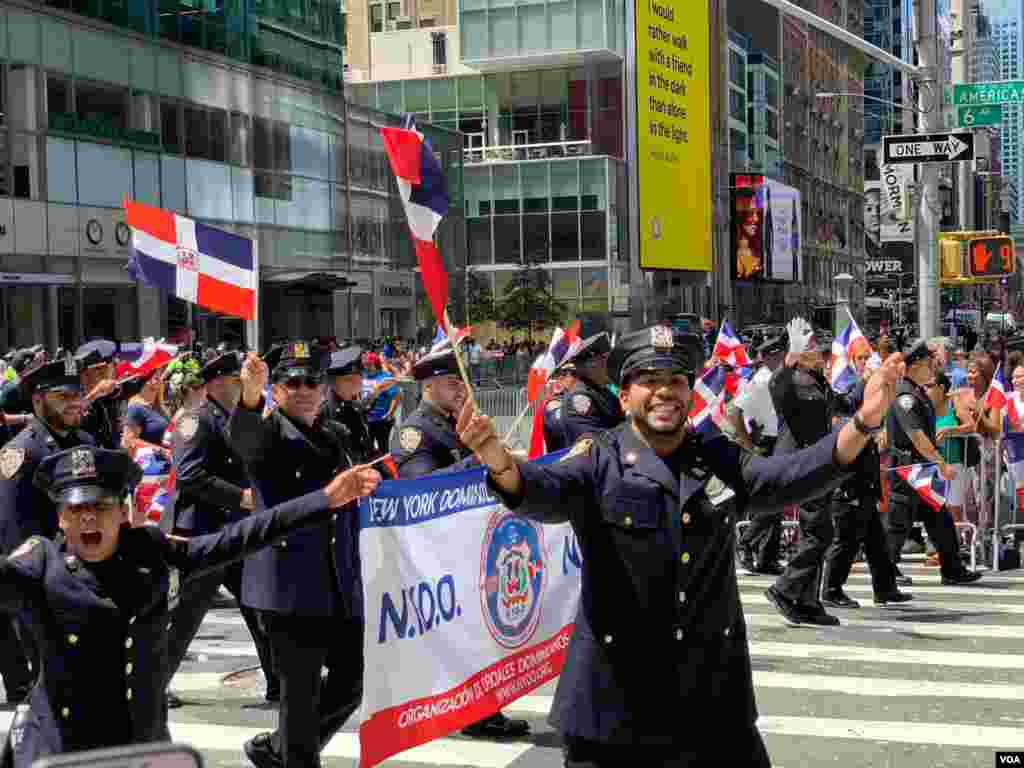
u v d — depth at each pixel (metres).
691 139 41.22
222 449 7.08
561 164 57.41
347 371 7.44
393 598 5.55
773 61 86.50
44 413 6.52
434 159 4.34
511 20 59.31
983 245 21.03
